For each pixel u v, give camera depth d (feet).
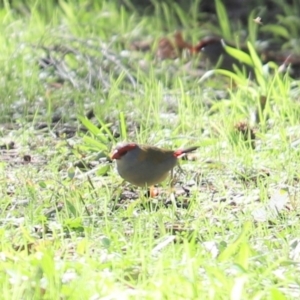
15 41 47.70
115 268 24.58
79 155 35.55
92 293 22.81
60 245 26.53
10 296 22.56
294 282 23.72
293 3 60.03
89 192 31.42
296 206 30.19
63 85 43.50
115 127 39.68
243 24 59.16
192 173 33.99
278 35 56.49
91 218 28.94
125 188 32.83
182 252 25.91
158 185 33.30
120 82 43.91
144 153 31.14
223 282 22.81
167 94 42.78
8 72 43.93
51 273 23.26
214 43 49.49
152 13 58.39
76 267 24.40
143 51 50.72
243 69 45.32
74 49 46.34
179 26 57.16
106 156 35.42
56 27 49.11
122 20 52.85
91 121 40.19
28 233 26.91
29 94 42.16
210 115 40.63
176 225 28.55
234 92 44.78
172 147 36.68
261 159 34.94
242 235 25.12
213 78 47.09
